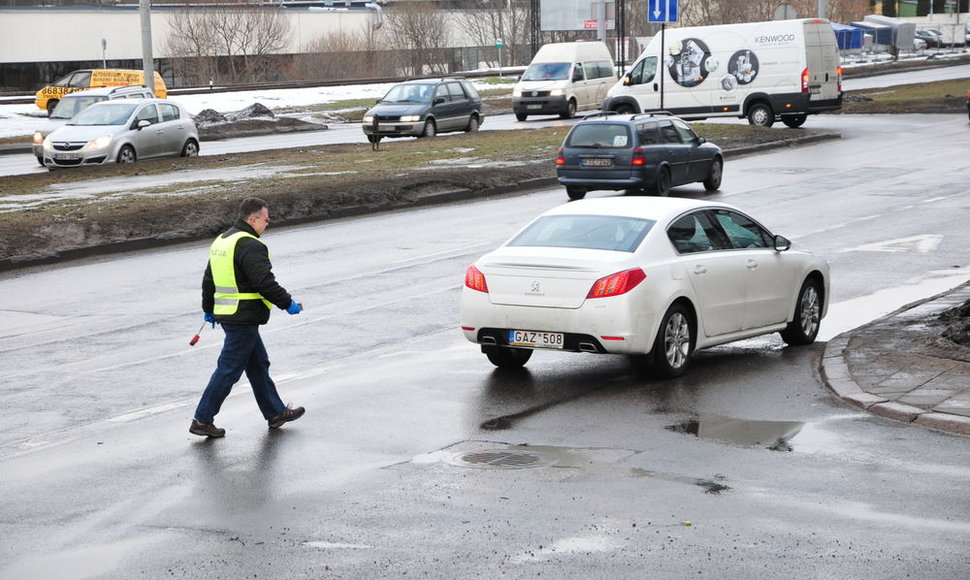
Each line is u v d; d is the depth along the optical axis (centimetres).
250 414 1116
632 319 1167
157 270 2033
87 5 9912
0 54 9162
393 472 918
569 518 800
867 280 1773
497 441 1003
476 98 4822
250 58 10019
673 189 3092
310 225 2591
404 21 10762
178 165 3506
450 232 2406
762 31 4516
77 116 3681
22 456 982
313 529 789
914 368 1190
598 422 1058
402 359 1338
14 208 2545
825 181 3117
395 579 697
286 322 1552
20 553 756
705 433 1016
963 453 944
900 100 5797
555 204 2852
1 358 1377
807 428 1027
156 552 752
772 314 1347
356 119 5762
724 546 741
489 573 703
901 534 759
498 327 1215
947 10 15375
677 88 4647
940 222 2345
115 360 1358
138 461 963
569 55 5559
